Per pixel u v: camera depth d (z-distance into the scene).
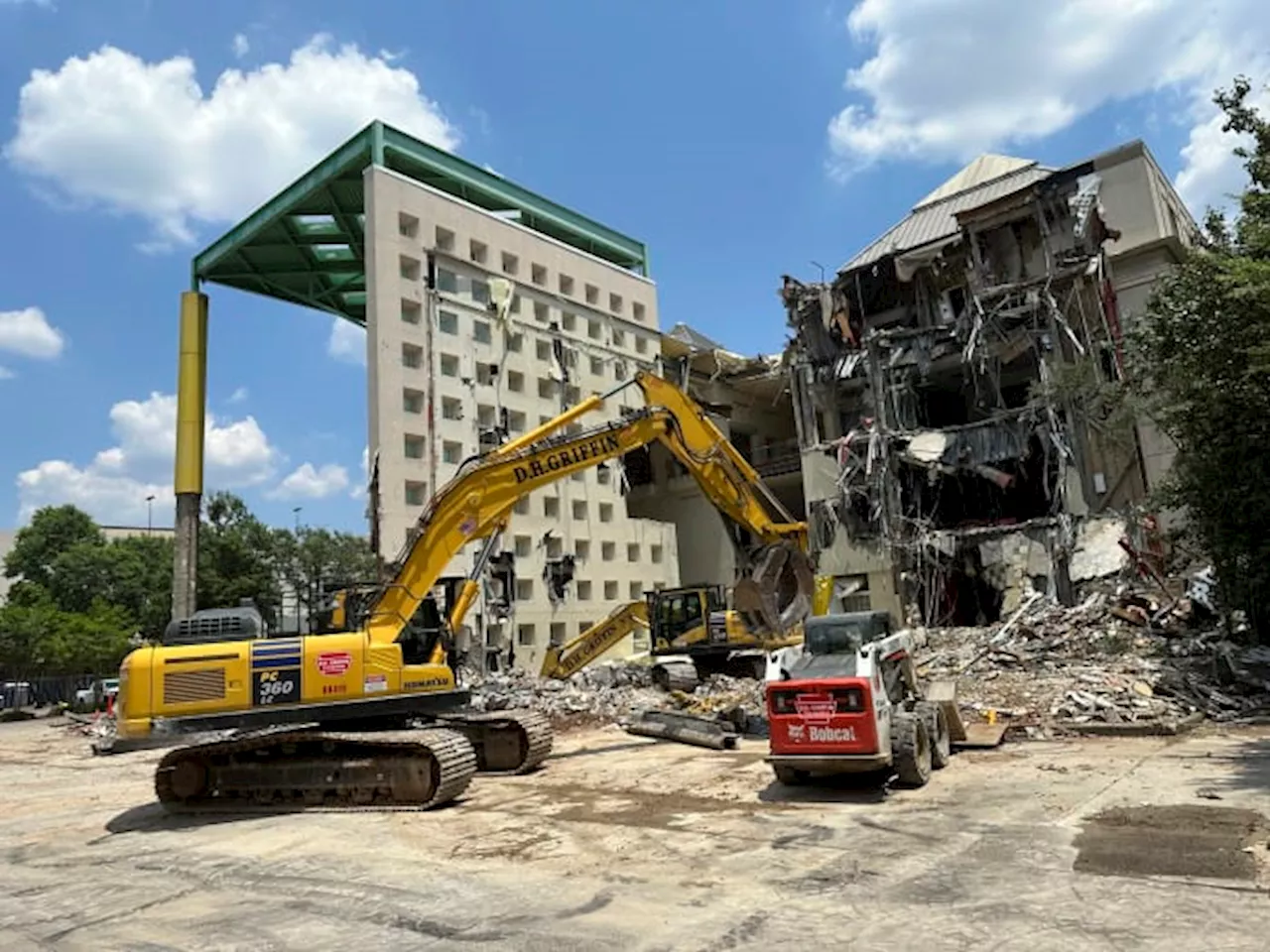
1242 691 16.25
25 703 56.06
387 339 47.66
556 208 63.31
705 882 7.43
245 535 64.44
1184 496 19.50
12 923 7.49
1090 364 32.16
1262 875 6.64
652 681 26.67
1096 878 6.81
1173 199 39.72
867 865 7.62
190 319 49.78
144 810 13.50
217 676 11.96
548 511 54.47
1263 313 14.81
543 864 8.41
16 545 73.50
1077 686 16.48
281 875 8.60
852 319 42.56
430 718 13.96
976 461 35.66
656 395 16.08
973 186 45.53
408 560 13.56
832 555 39.97
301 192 52.41
